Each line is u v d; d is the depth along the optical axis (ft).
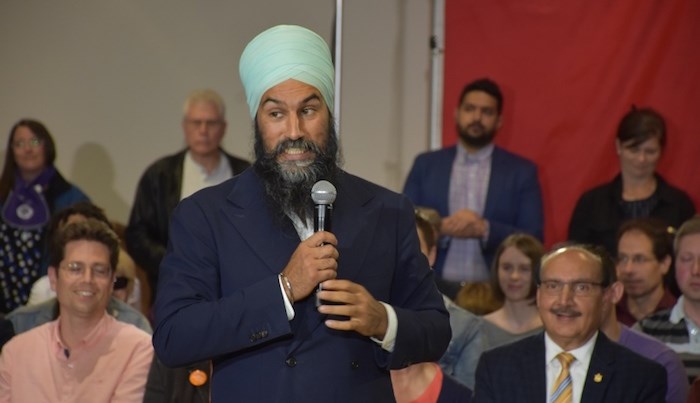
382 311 15.70
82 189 42.73
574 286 24.30
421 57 42.09
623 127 36.81
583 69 39.55
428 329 16.25
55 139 42.75
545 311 24.43
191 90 42.80
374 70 42.27
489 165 38.01
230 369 16.08
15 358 25.30
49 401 24.93
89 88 42.78
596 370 24.13
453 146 38.68
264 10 42.57
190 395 24.61
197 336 15.42
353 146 42.39
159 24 42.78
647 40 39.19
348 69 42.27
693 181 38.91
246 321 15.38
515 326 30.04
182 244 16.40
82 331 25.34
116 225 40.88
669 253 31.55
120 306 28.58
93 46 42.80
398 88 42.27
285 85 16.16
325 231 15.58
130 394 25.11
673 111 39.09
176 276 16.16
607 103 39.47
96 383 25.08
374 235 16.58
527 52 39.99
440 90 41.34
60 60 42.75
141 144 42.75
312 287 15.33
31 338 25.44
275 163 16.16
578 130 39.63
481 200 37.81
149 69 42.78
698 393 24.04
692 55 38.99
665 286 31.81
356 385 15.98
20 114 42.68
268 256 16.19
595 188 37.58
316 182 15.98
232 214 16.48
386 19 42.16
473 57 40.52
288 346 15.88
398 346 15.83
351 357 16.01
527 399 24.17
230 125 42.57
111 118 42.78
